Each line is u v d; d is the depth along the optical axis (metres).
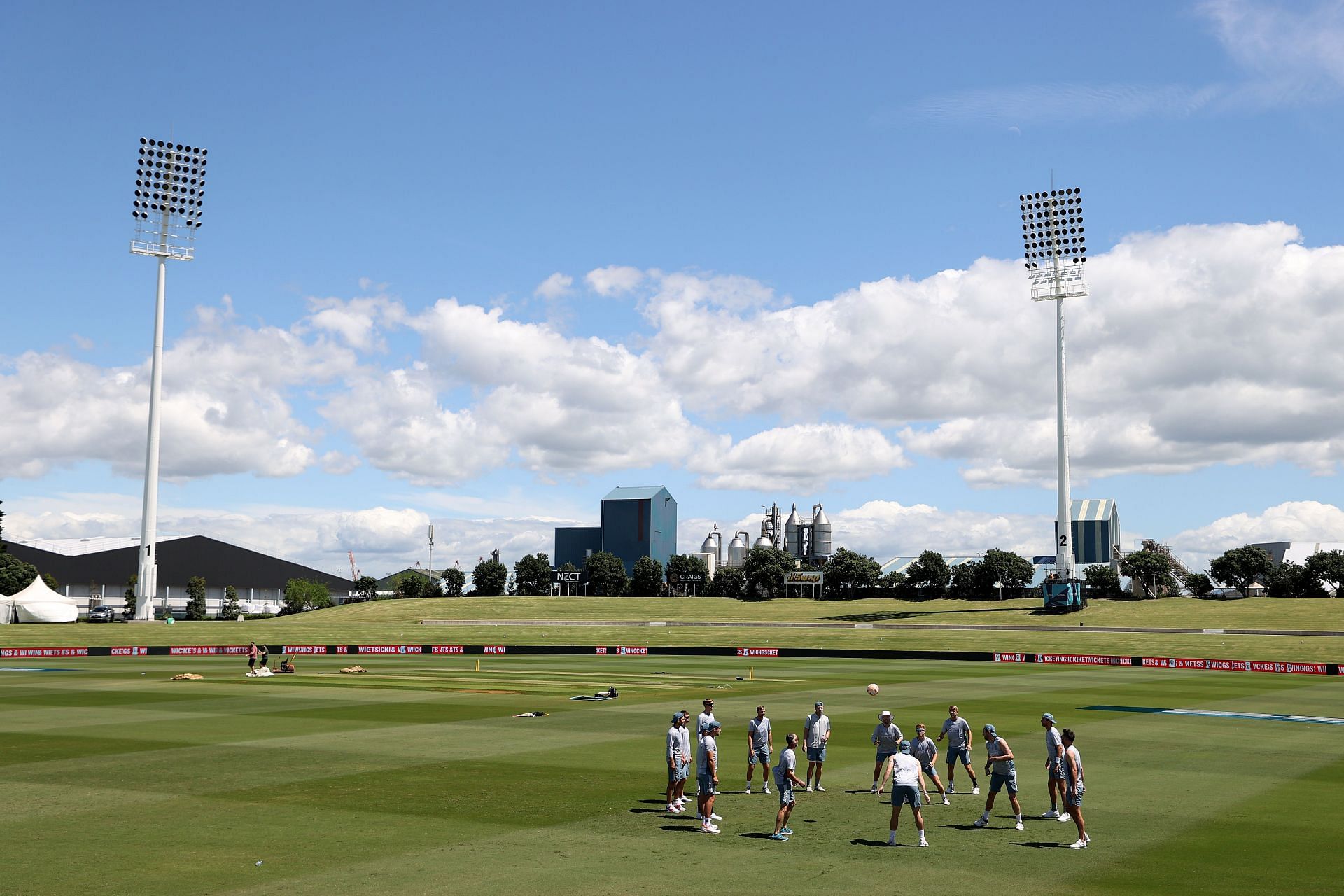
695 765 33.31
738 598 191.00
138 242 137.88
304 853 21.95
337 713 49.28
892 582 187.38
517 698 56.97
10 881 19.69
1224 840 23.39
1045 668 88.69
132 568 197.75
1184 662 91.44
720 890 19.20
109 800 27.70
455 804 27.16
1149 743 39.56
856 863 21.23
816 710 29.61
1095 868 20.91
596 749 37.19
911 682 70.94
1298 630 115.56
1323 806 27.30
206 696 57.66
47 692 60.41
